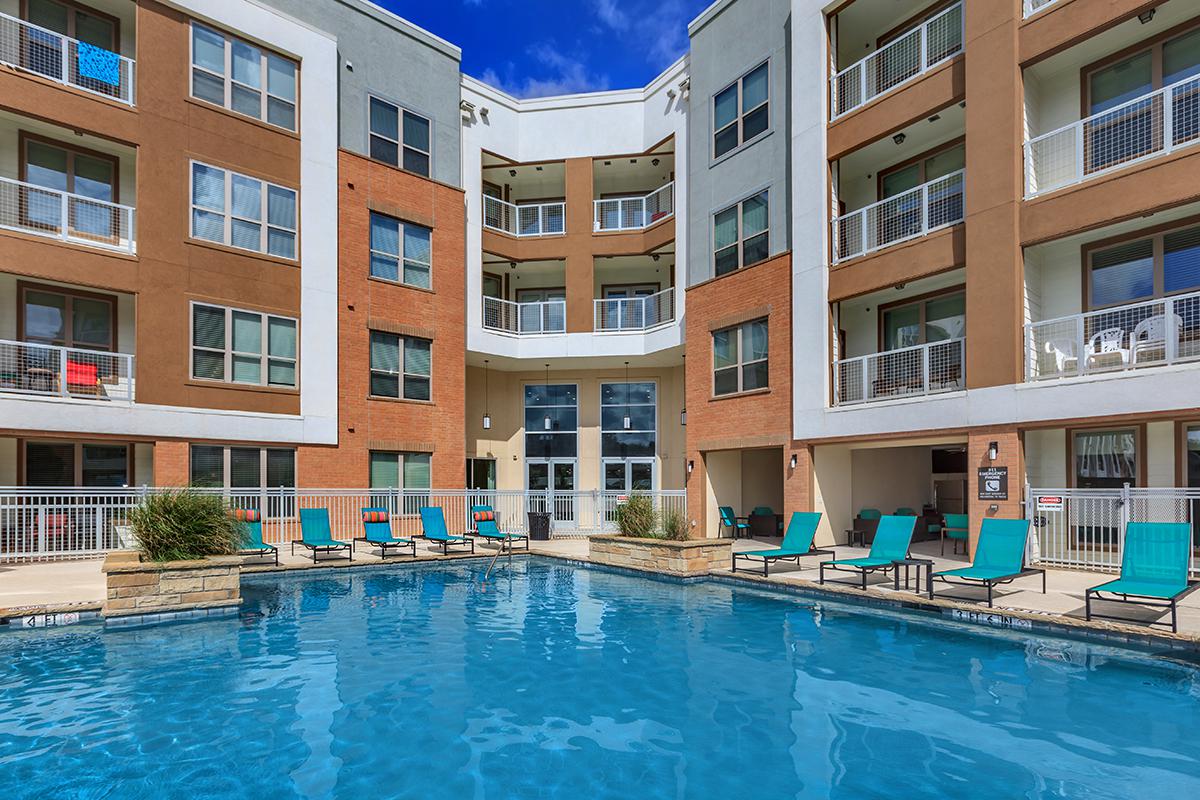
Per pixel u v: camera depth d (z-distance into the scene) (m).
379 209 18.23
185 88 15.20
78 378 13.83
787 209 16.45
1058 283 12.70
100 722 5.36
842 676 6.51
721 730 5.22
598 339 21.75
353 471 17.27
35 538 13.30
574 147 22.48
